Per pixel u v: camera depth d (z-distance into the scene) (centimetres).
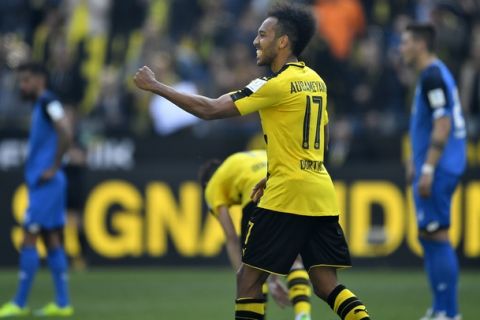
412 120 2912
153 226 4706
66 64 5306
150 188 4712
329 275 2073
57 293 3212
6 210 4688
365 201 4669
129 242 4716
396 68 5241
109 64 5591
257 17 5572
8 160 4881
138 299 3569
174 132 5000
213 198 2477
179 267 4697
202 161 4906
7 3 5784
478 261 4600
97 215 4712
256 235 2019
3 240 4694
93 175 4716
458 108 2872
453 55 5181
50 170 3250
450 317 2845
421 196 2814
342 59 5366
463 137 2883
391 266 4653
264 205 2014
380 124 5053
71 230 4709
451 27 5194
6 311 3219
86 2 5850
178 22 5891
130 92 5238
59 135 3253
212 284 4069
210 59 5491
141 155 4925
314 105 2012
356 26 5550
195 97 1939
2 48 5328
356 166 4681
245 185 2420
